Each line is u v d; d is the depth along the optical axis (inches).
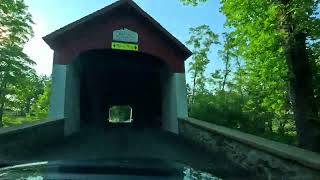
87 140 601.9
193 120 636.1
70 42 692.1
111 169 105.7
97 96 1182.9
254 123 911.7
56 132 572.7
